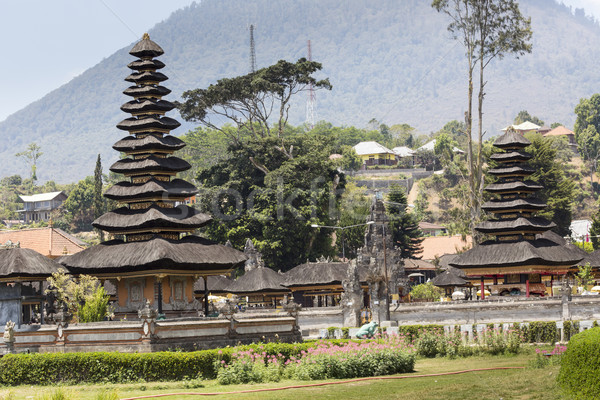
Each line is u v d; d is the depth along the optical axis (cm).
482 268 6944
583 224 14975
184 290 5056
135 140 5344
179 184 5322
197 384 3594
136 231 5081
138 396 3269
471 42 10000
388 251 9538
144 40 5578
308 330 7019
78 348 4338
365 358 3781
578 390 2708
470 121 9788
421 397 2981
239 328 4622
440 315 6550
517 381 3228
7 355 3953
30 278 4906
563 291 5981
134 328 4184
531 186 7181
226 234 11219
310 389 3347
